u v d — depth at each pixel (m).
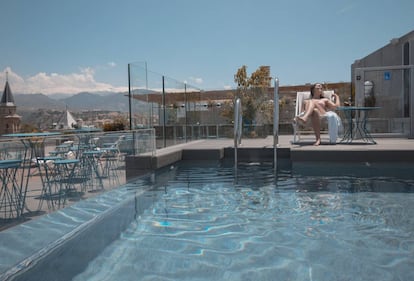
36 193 3.37
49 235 2.82
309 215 3.30
